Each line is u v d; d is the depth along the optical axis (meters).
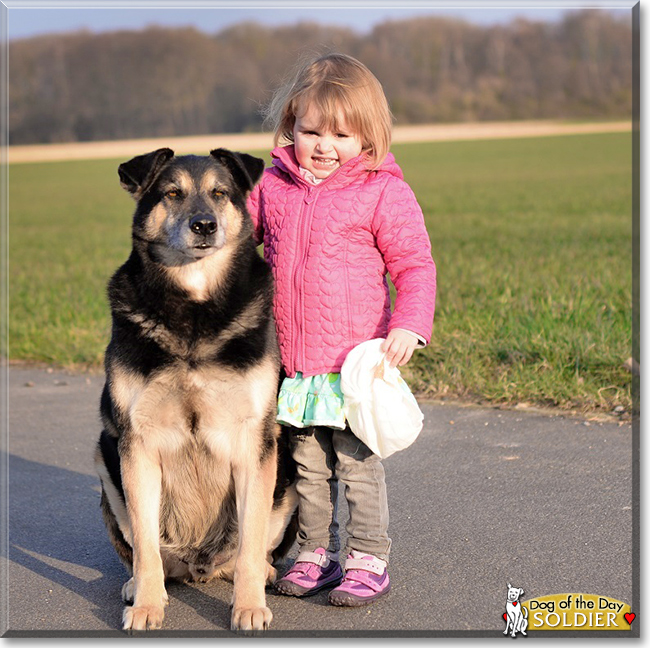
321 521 3.54
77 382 7.35
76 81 61.81
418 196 24.27
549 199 21.83
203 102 62.28
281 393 3.49
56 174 41.47
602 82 76.12
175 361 3.27
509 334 6.77
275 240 3.60
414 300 3.42
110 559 3.93
